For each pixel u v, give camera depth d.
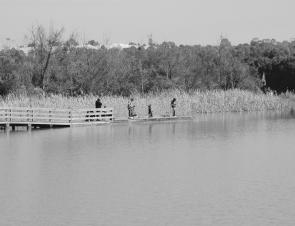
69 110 87.62
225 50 151.88
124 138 78.50
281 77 160.62
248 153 67.56
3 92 109.56
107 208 44.97
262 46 177.25
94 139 76.94
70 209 44.75
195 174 55.91
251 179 53.72
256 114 114.00
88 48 131.38
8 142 73.31
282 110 122.19
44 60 121.12
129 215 43.38
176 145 73.50
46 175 55.25
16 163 60.59
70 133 81.56
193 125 94.50
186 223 41.72
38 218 42.88
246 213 43.62
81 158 63.53
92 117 90.12
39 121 85.12
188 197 47.75
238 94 119.06
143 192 49.25
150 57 136.00
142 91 125.94
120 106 96.81
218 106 115.00
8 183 52.28
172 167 59.16
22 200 47.16
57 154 65.75
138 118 94.25
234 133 85.62
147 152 67.94
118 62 130.50
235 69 142.50
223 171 57.31
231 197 47.66
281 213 43.53
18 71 116.38
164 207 45.19
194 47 153.00
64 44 125.44
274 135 83.75
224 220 42.19
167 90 122.12
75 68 121.44
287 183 52.06
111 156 64.94
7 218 42.94
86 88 120.88
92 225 41.50
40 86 117.94
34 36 123.81
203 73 139.62
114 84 124.19
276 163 61.31
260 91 140.75
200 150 69.75
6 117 82.81
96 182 52.66
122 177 54.56
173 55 137.62
